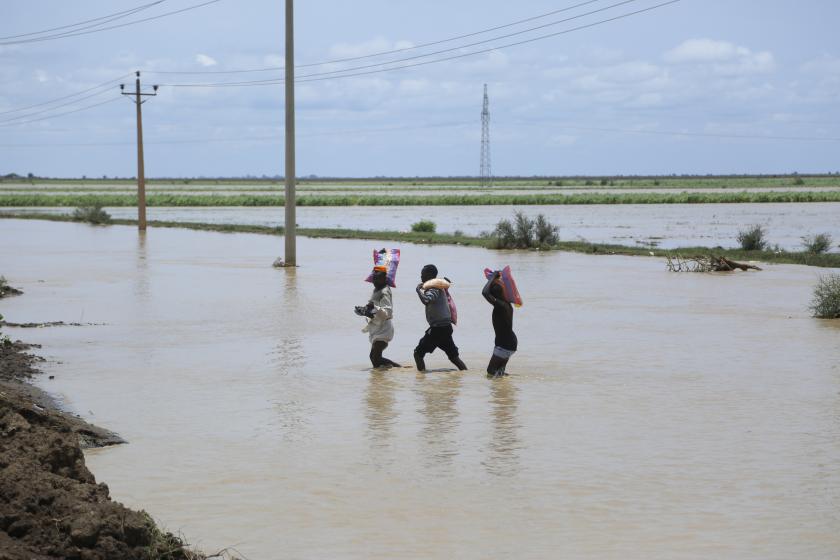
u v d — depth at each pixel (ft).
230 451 34.81
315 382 48.19
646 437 36.40
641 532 25.73
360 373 50.70
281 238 185.57
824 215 294.05
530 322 70.03
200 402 43.37
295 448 35.19
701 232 208.33
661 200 434.71
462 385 47.11
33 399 41.96
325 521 26.96
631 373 49.93
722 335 63.36
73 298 86.12
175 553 22.71
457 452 34.47
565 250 146.92
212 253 145.07
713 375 49.24
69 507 21.98
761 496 28.91
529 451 34.50
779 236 191.93
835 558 23.73
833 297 71.97
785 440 35.78
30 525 21.22
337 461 33.40
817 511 27.43
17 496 21.86
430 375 50.01
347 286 96.58
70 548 20.84
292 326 68.64
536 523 26.63
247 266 121.29
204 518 27.27
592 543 24.93
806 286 95.35
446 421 39.37
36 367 52.11
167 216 305.94
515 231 157.48
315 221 272.10
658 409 41.24
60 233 202.59
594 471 31.81
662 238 187.93
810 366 51.70
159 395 44.93
